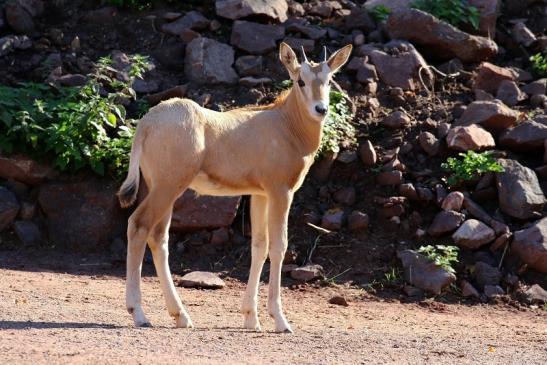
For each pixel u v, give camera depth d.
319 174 25.66
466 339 17.80
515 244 23.47
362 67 28.59
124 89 26.83
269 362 14.06
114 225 24.48
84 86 26.31
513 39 31.42
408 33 29.81
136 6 30.88
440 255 23.19
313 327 18.53
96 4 31.08
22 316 17.03
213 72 28.17
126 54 29.22
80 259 23.58
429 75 29.00
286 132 18.08
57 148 24.69
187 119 17.05
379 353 15.47
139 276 17.03
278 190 17.83
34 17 30.23
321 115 17.75
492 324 20.27
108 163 25.06
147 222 16.88
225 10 29.98
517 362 15.23
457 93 28.94
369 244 23.95
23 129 24.72
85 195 24.66
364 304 21.67
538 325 20.41
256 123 17.92
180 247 23.98
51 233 24.38
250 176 17.72
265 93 27.80
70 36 29.64
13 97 26.02
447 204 24.36
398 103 28.06
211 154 17.39
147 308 19.42
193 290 21.80
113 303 19.44
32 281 20.97
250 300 18.00
